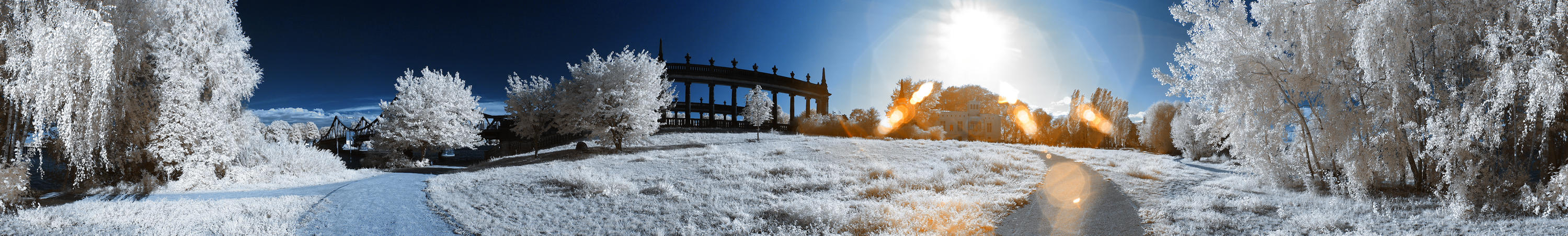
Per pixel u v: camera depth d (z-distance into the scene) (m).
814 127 53.94
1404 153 10.98
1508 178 9.58
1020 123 69.12
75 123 11.38
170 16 14.13
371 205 11.19
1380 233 7.75
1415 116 11.05
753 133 46.75
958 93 85.88
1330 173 11.84
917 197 11.76
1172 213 9.68
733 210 10.55
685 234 8.50
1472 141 9.73
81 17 10.88
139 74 13.93
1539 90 8.28
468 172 19.17
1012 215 9.99
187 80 14.33
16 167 10.15
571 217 10.00
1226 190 12.73
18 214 9.52
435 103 29.03
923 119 64.88
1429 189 11.04
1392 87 10.69
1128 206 10.63
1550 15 8.69
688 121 52.88
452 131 29.50
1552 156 10.37
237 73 16.08
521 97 34.06
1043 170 17.77
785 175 16.78
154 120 14.19
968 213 9.90
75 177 13.59
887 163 20.12
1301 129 13.02
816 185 14.21
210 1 15.11
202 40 14.97
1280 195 11.80
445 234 8.63
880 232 8.53
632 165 20.56
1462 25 10.38
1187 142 28.03
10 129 10.66
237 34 16.25
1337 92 11.61
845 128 53.78
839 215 9.48
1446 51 10.46
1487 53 9.62
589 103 29.28
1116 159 24.39
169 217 9.44
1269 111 12.46
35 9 10.56
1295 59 12.18
